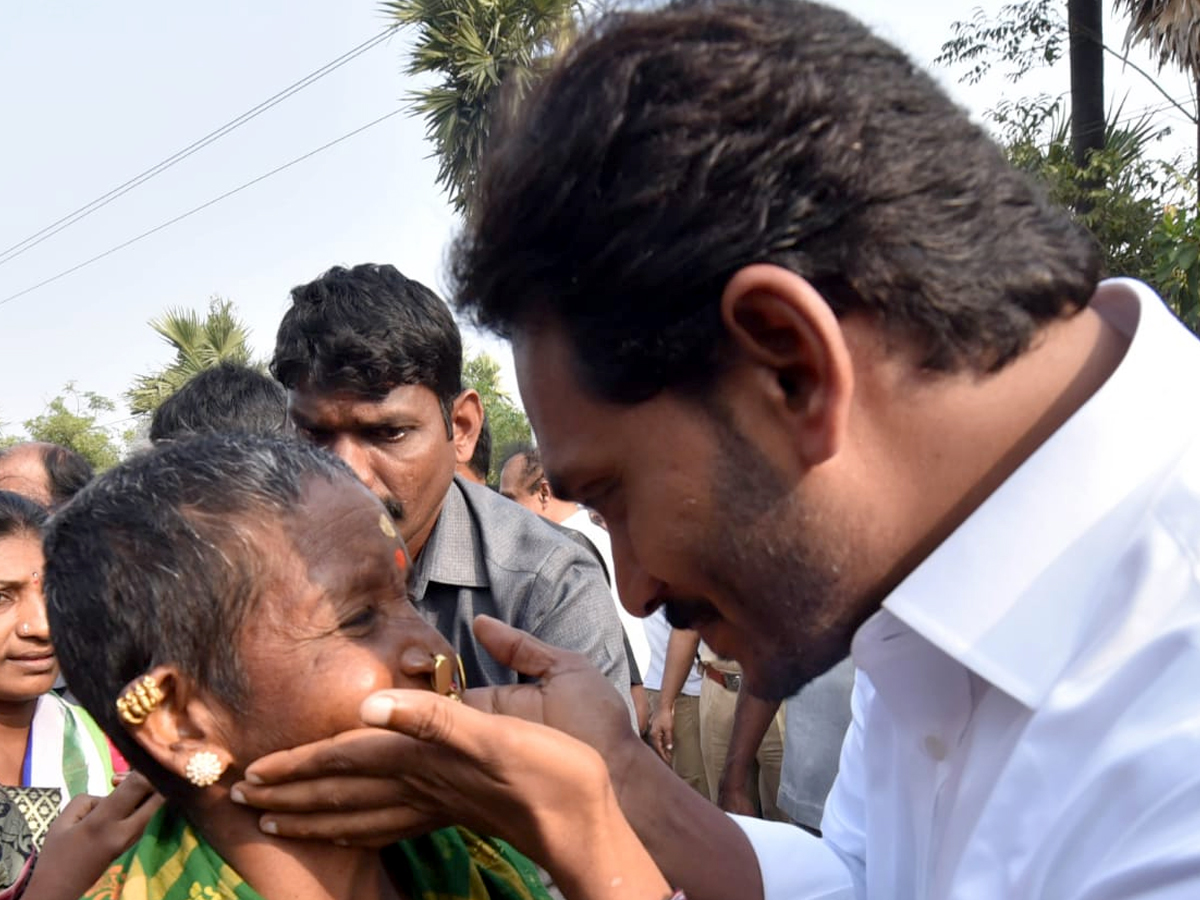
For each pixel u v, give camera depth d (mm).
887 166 937
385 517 1330
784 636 1117
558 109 977
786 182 922
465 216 1090
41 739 2428
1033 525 1058
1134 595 1043
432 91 13047
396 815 1220
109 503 1244
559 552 2439
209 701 1225
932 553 1074
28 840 1988
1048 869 1030
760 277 914
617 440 1037
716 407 994
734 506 1027
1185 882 901
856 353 984
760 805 4641
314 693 1208
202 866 1259
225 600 1197
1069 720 1051
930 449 1029
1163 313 1148
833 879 1547
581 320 981
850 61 971
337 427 2285
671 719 4750
